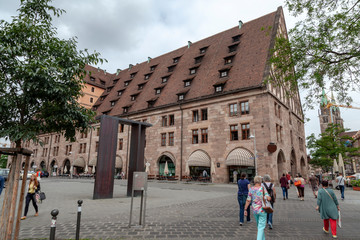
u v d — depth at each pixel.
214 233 6.65
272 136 25.92
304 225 7.77
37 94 5.66
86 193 16.67
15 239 5.27
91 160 42.84
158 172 34.50
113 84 53.09
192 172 31.11
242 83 28.67
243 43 34.59
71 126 6.82
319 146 39.88
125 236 6.24
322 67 8.24
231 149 27.73
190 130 31.92
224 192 18.28
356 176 32.91
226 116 28.97
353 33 7.42
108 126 14.84
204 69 35.78
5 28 5.57
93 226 7.25
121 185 25.25
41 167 55.19
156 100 37.50
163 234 6.47
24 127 5.59
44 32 6.16
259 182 5.70
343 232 6.95
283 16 34.97
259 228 5.37
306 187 26.06
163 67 44.56
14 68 5.18
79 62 6.33
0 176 8.80
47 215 8.98
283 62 9.09
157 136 35.34
